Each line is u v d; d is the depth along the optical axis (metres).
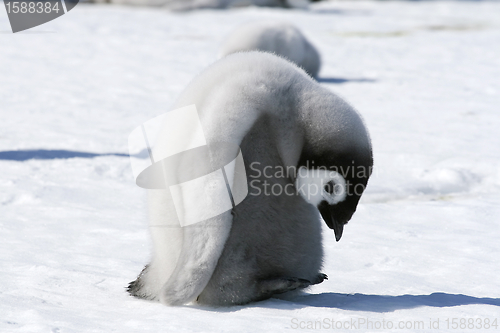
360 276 17.44
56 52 67.88
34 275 16.59
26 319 13.08
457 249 20.09
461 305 14.28
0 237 20.50
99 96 48.47
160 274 14.55
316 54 54.72
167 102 47.19
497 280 17.08
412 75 60.31
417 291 16.06
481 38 84.88
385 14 114.94
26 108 43.78
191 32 84.56
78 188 27.08
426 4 139.50
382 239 21.17
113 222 22.72
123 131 38.12
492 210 24.88
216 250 13.17
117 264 18.02
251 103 13.43
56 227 21.89
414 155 32.47
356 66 64.81
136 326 12.60
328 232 21.98
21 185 26.98
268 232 13.95
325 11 118.25
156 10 108.81
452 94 52.03
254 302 14.28
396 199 26.95
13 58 63.44
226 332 12.15
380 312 13.62
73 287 15.88
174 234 13.79
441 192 28.06
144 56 67.06
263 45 49.97
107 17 95.94
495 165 30.78
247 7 112.12
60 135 36.66
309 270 14.77
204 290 13.99
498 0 152.62
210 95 13.56
